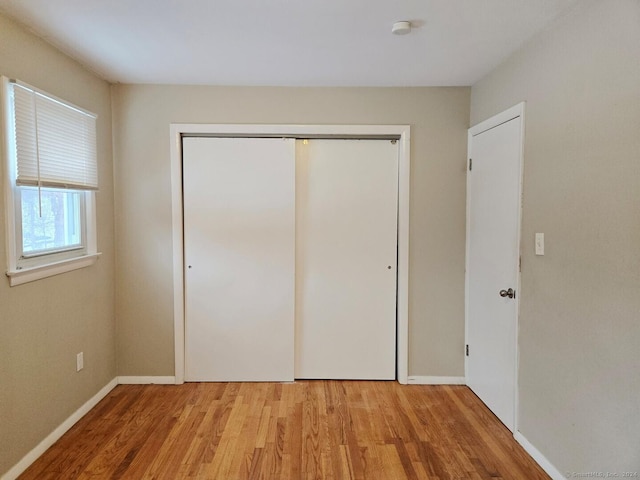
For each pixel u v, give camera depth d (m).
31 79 2.19
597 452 1.79
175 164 3.16
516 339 2.46
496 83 2.74
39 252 2.30
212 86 3.14
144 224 3.18
